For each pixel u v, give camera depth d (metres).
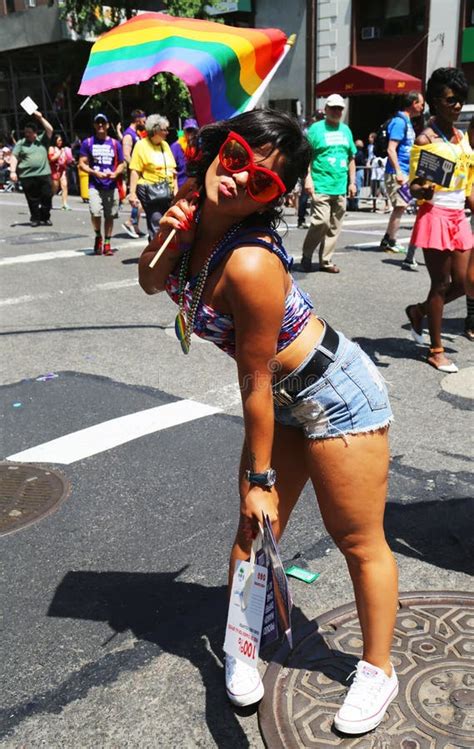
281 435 2.32
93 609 2.92
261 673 2.50
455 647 2.54
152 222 9.46
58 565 3.22
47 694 2.47
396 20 22.48
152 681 2.52
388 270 9.55
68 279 9.30
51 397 5.25
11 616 2.89
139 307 7.85
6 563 3.24
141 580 3.11
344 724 2.18
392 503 3.70
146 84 19.83
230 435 4.53
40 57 26.02
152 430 4.62
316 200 9.05
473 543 3.34
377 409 2.12
